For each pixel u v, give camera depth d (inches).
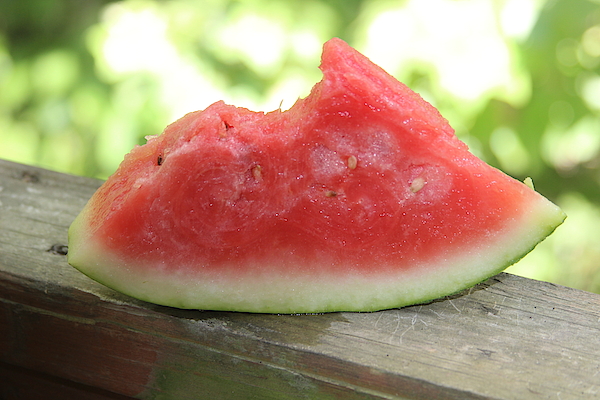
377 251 23.7
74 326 24.3
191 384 24.1
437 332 23.4
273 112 24.0
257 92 46.2
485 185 23.6
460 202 23.6
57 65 47.0
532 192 23.7
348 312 23.9
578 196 53.9
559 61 46.6
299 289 23.6
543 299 24.4
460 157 23.5
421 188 23.5
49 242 25.5
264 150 23.4
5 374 25.5
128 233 23.5
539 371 22.6
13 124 49.7
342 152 23.3
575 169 56.2
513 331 23.5
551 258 47.6
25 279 24.2
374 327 23.5
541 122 47.0
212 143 23.2
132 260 23.5
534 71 44.8
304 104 23.7
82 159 50.5
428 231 23.6
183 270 23.6
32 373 25.4
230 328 23.3
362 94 23.1
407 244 23.7
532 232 23.6
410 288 23.7
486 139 46.2
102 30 46.5
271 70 45.9
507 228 23.6
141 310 23.6
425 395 22.5
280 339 23.1
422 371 22.5
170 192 23.4
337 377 22.9
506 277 25.1
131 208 23.5
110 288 23.7
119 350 24.2
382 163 23.4
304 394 23.3
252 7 46.2
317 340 23.1
